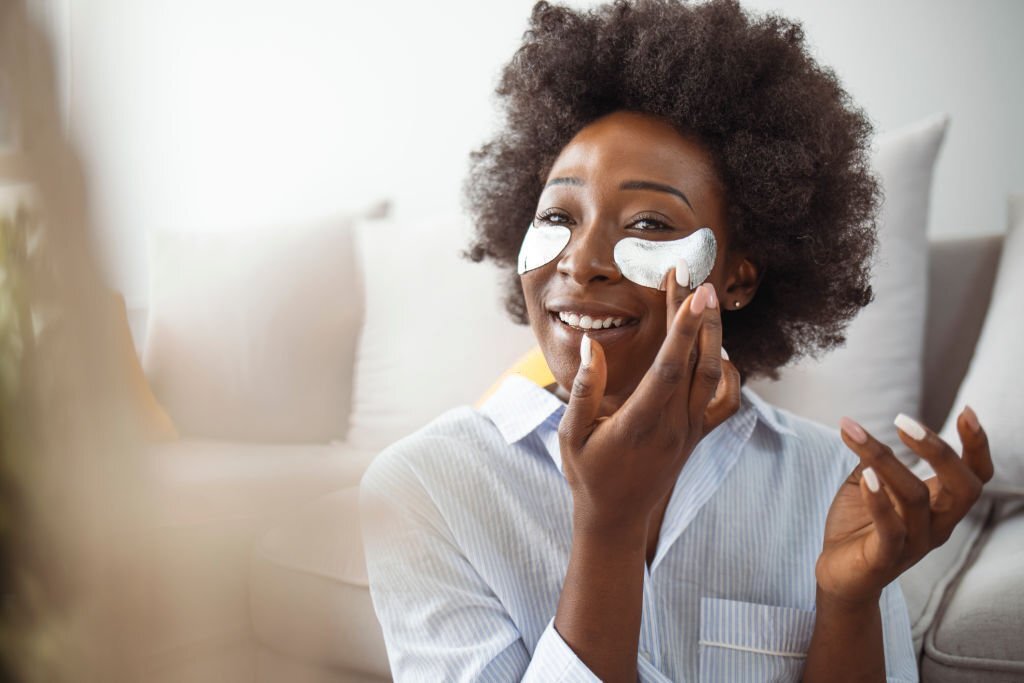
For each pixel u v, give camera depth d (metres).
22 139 0.42
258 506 0.81
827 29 1.99
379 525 0.79
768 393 1.49
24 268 0.43
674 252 0.74
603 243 0.74
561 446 0.65
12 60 0.42
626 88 0.80
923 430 0.67
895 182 1.50
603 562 0.66
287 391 1.94
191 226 2.70
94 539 0.45
